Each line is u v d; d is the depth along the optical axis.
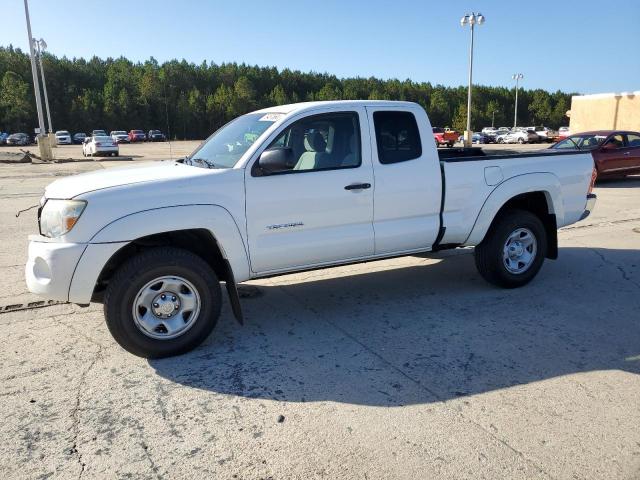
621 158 14.88
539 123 135.25
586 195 6.06
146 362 4.05
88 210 3.78
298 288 5.88
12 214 10.76
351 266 6.78
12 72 99.19
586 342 4.34
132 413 3.32
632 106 31.17
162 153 38.94
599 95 33.06
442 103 119.06
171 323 4.09
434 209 5.08
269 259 4.38
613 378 3.72
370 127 4.74
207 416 3.29
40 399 3.49
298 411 3.32
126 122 102.75
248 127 4.80
